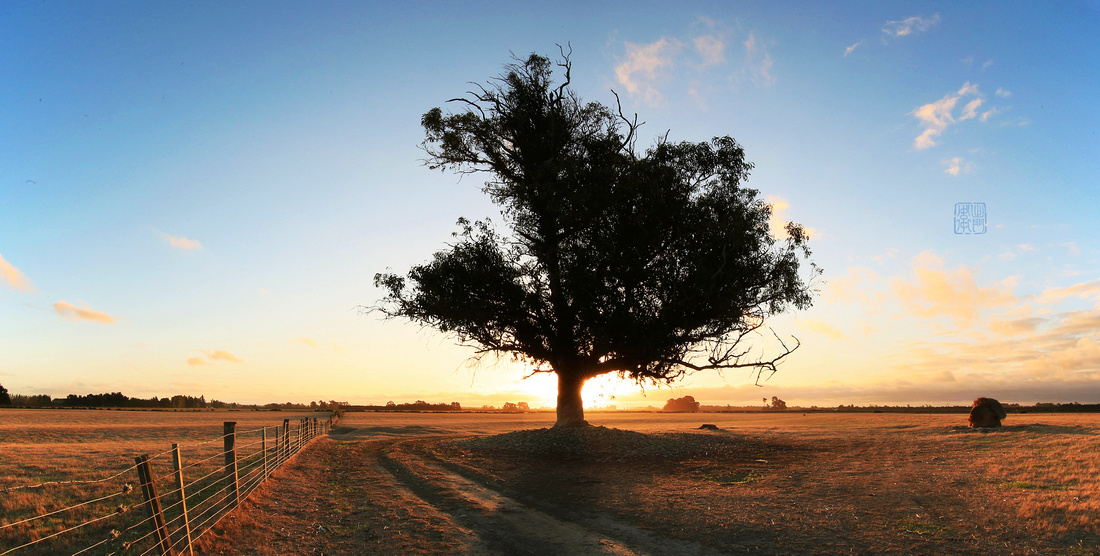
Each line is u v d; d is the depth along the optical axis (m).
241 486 13.12
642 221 25.25
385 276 27.31
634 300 25.59
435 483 17.08
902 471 17.94
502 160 30.09
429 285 25.97
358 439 36.59
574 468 20.92
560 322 27.88
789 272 26.23
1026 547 9.16
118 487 14.91
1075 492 12.97
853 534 10.36
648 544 10.45
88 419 57.41
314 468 19.66
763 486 16.03
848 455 23.58
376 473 19.33
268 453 17.02
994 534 9.92
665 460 23.33
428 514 12.67
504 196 29.44
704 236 25.47
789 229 27.14
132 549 9.30
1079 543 9.16
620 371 28.91
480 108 29.88
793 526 11.09
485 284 26.31
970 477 16.09
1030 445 23.78
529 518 12.59
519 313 27.50
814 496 14.11
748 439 31.72
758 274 25.81
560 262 26.09
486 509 13.45
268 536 10.49
